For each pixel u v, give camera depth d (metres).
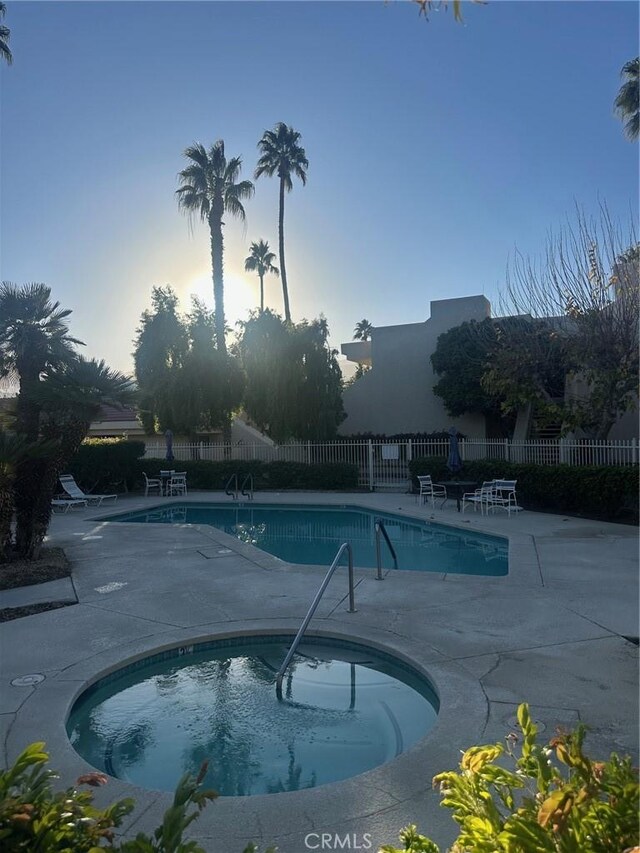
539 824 1.65
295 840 3.29
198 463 23.12
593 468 14.32
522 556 10.21
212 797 1.86
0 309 10.20
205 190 30.36
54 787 3.88
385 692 5.61
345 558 12.11
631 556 10.09
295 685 5.78
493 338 21.38
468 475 18.14
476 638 6.29
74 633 6.72
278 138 37.47
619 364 16.09
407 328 27.53
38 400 9.95
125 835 3.35
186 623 7.00
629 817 1.65
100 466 21.31
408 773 3.92
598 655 5.76
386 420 27.73
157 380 26.05
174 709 5.36
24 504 10.59
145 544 11.92
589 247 17.09
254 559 10.38
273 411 24.94
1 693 5.22
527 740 2.05
